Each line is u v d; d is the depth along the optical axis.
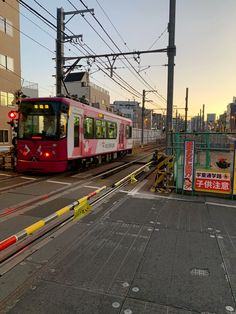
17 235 4.23
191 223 6.48
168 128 14.80
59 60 16.92
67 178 13.09
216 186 9.28
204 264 4.43
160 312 3.23
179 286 3.78
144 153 32.06
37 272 4.12
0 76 29.00
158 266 4.34
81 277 3.98
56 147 13.14
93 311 3.23
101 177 13.70
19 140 13.59
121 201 8.48
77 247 5.03
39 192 9.71
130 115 83.38
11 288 3.70
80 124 15.19
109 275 4.05
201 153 11.59
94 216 6.88
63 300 3.43
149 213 7.23
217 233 5.84
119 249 4.96
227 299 3.50
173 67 15.02
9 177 12.88
